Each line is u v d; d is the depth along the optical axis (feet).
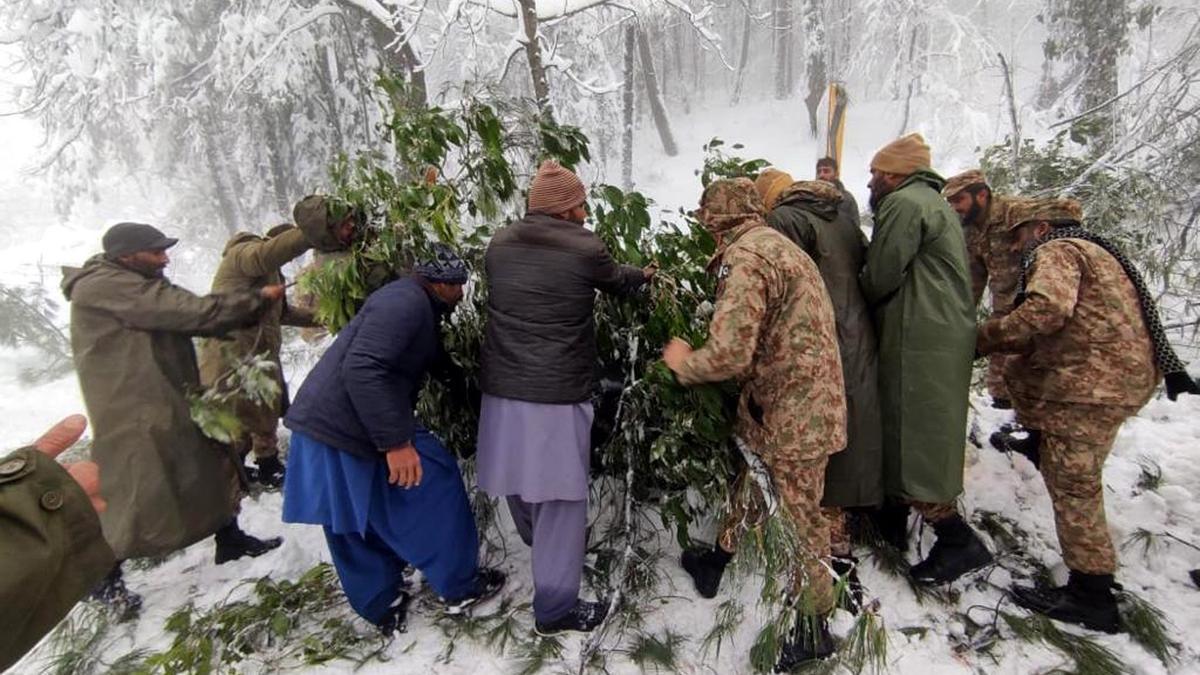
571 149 9.35
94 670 7.59
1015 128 18.20
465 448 9.20
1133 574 8.14
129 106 34.73
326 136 36.19
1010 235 10.02
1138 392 6.97
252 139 37.76
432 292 7.20
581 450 7.08
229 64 31.30
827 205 7.75
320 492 6.84
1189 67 17.48
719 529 7.84
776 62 83.05
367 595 7.34
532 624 7.72
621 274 7.26
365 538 7.34
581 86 22.20
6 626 2.94
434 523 7.39
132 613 8.36
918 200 7.23
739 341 6.21
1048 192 16.69
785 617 6.52
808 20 63.72
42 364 23.54
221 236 46.93
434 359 7.36
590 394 7.18
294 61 31.83
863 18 65.10
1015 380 7.93
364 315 6.83
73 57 31.53
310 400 6.82
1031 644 7.18
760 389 6.77
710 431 7.25
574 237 6.88
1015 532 8.84
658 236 8.48
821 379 6.49
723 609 7.70
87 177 38.52
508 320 6.86
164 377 8.07
